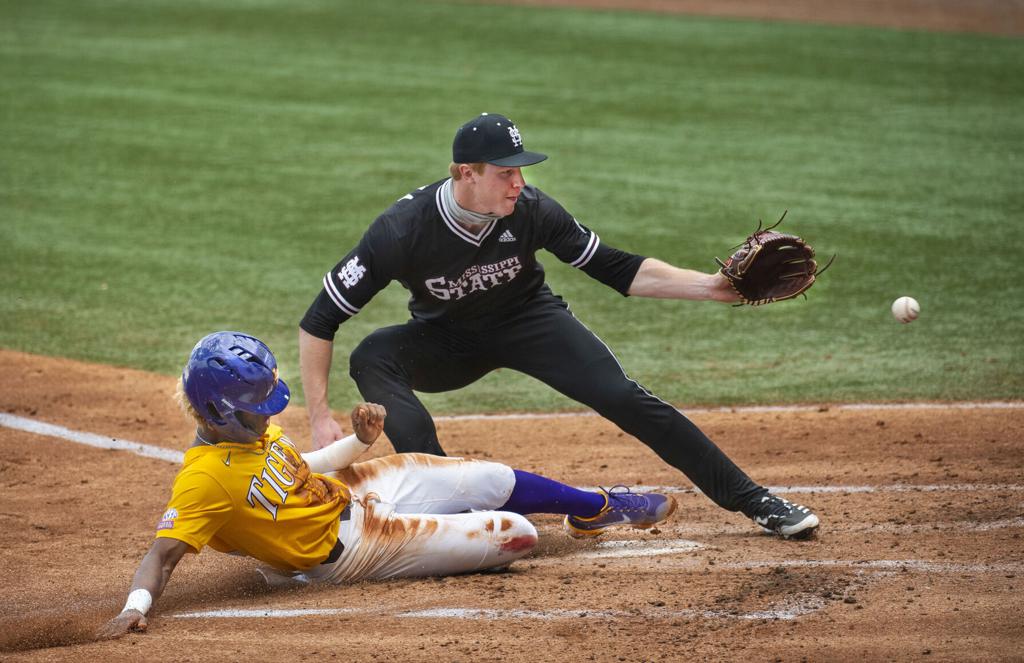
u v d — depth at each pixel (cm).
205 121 5712
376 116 5841
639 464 2381
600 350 1927
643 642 1466
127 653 1455
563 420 2686
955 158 5069
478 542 1742
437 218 1808
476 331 1947
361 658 1431
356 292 1820
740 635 1477
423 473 1792
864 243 3972
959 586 1625
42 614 1630
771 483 2214
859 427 2528
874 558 1777
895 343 3120
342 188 4656
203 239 4041
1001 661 1366
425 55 7369
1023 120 5741
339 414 2720
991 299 3434
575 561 1852
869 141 5366
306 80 6631
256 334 3188
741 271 1811
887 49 7569
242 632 1534
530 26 8412
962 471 2222
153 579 1551
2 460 2364
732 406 2720
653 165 4981
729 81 6644
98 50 7319
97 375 2897
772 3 9519
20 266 3744
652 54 7450
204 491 1555
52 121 5662
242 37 7831
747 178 4784
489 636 1496
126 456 2412
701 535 1962
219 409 1532
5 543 1950
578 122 5722
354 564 1703
